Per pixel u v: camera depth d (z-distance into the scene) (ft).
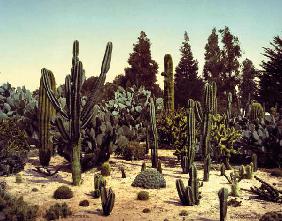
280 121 52.85
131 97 64.44
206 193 34.76
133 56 129.90
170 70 67.21
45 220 27.12
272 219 25.09
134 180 37.47
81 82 37.04
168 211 29.19
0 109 56.13
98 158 44.19
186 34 142.31
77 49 37.37
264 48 83.15
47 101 45.01
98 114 51.65
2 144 42.16
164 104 67.21
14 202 28.84
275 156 48.52
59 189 32.83
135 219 27.22
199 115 43.42
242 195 34.27
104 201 28.04
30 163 46.88
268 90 80.33
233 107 116.67
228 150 46.44
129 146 51.19
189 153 42.98
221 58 136.05
